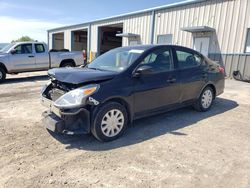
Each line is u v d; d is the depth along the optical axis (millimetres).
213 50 14320
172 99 4973
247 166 3318
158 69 4699
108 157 3521
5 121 5055
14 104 6516
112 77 4074
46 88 4578
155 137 4273
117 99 4129
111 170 3172
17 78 12125
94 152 3678
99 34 25219
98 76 3955
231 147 3914
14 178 2965
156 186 2832
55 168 3205
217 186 2852
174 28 16547
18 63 11148
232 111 6016
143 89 4375
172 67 4961
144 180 2949
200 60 5660
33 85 9805
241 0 12656
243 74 12844
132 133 4453
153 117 5418
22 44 11398
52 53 12297
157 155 3594
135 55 4562
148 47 4781
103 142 4031
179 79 5023
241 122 5180
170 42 17016
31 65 11594
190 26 15469
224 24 13586
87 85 3855
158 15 17641
